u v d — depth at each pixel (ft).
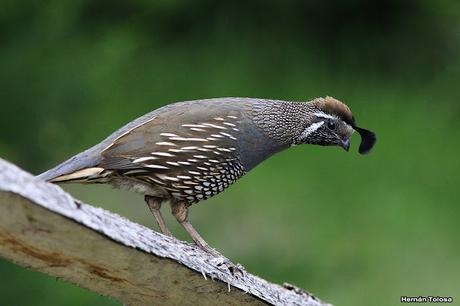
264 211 51.60
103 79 51.60
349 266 49.14
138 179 29.40
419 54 63.57
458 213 51.98
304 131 32.04
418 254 49.62
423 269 48.80
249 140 30.68
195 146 29.60
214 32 62.49
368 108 59.67
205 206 51.60
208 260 24.57
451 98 60.59
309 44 63.10
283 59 62.08
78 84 47.24
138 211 49.52
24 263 21.03
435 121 58.54
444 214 51.96
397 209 51.98
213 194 30.40
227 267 25.08
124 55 56.29
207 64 60.95
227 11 62.95
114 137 29.50
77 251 20.90
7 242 20.26
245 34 62.59
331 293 47.85
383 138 57.00
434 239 50.34
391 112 59.26
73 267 21.43
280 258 49.42
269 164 54.34
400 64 63.31
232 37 62.39
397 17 64.64
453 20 64.28
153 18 61.36
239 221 51.03
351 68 62.90
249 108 31.04
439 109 59.67
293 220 51.34
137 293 23.13
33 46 47.32
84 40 52.65
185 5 62.03
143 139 29.30
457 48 63.57
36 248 20.56
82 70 48.52
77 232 20.40
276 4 63.31
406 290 47.83
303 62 62.23
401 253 49.67
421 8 64.59
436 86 61.77
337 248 50.03
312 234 50.62
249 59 61.67
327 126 32.48
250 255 49.44
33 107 45.78
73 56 49.24
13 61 46.26
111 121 51.13
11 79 45.78
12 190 19.04
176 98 58.29
